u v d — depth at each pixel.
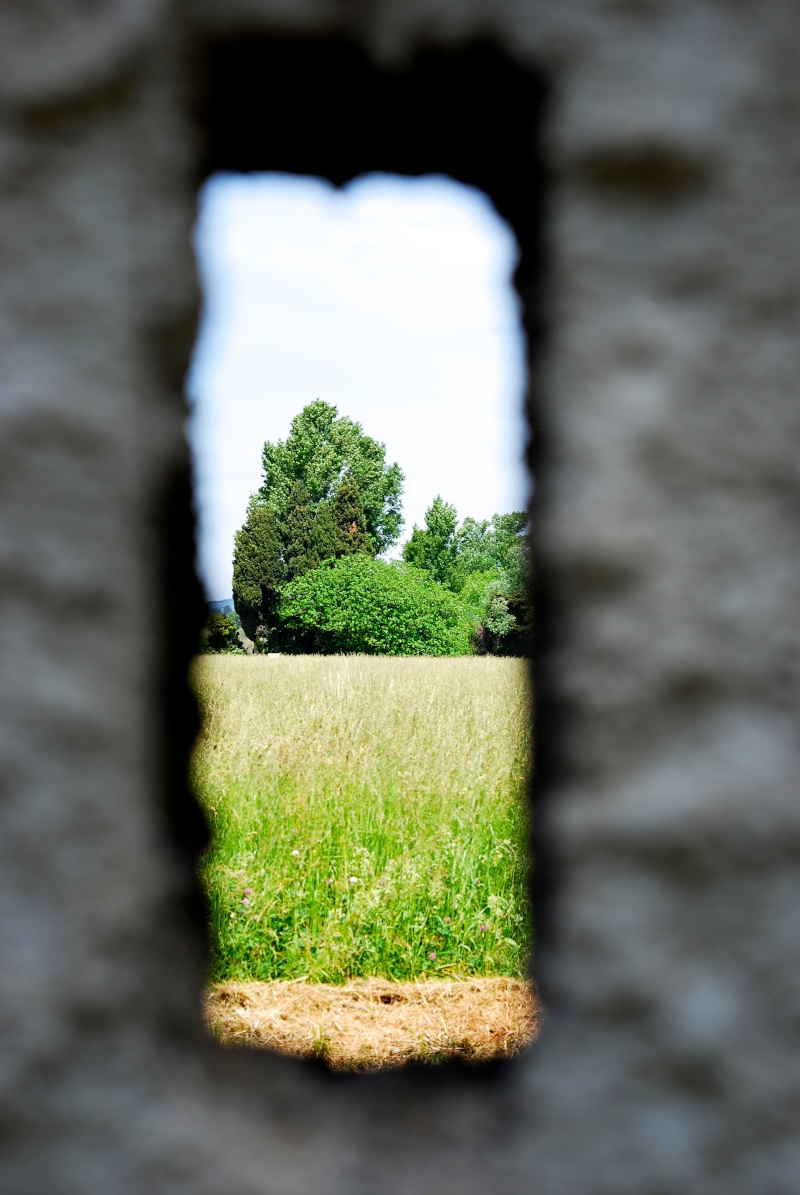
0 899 1.08
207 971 1.23
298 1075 1.20
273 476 37.19
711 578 1.07
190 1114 1.08
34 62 1.08
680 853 1.07
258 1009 3.39
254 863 4.13
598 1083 1.06
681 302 1.07
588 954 1.07
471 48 1.08
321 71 1.14
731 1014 1.06
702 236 1.07
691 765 1.07
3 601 1.08
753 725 1.07
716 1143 1.06
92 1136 1.07
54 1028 1.07
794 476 1.07
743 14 1.07
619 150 1.07
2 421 1.08
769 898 1.06
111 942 1.08
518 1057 1.16
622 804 1.07
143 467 1.09
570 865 1.07
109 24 1.07
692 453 1.07
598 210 1.08
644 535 1.07
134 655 1.09
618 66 1.07
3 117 1.08
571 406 1.08
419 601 27.56
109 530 1.08
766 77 1.07
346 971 3.78
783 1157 1.06
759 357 1.07
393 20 1.08
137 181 1.09
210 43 1.09
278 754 5.30
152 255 1.09
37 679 1.08
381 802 4.67
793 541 1.07
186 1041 1.13
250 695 7.18
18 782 1.08
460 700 7.42
